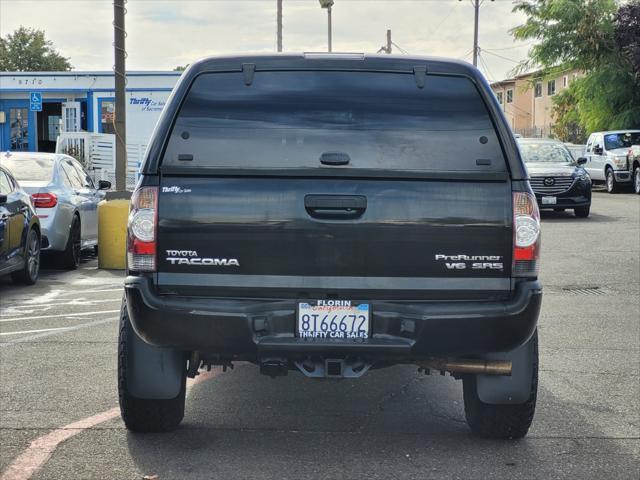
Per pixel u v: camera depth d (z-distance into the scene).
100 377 6.20
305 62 4.32
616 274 11.70
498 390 4.60
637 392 5.98
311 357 4.26
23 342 7.37
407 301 4.20
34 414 5.29
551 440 4.90
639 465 4.49
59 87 28.45
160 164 4.21
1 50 60.81
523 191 4.21
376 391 5.97
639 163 27.34
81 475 4.27
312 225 4.16
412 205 4.17
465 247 4.18
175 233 4.18
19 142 29.86
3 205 9.61
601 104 34.62
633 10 33.56
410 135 4.23
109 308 9.11
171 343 4.20
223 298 4.20
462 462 4.51
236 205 4.17
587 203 19.50
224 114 4.26
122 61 14.93
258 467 4.40
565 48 35.31
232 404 5.60
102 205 12.41
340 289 4.17
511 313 4.16
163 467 4.39
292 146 4.21
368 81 4.31
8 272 9.85
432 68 4.33
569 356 7.06
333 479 4.24
